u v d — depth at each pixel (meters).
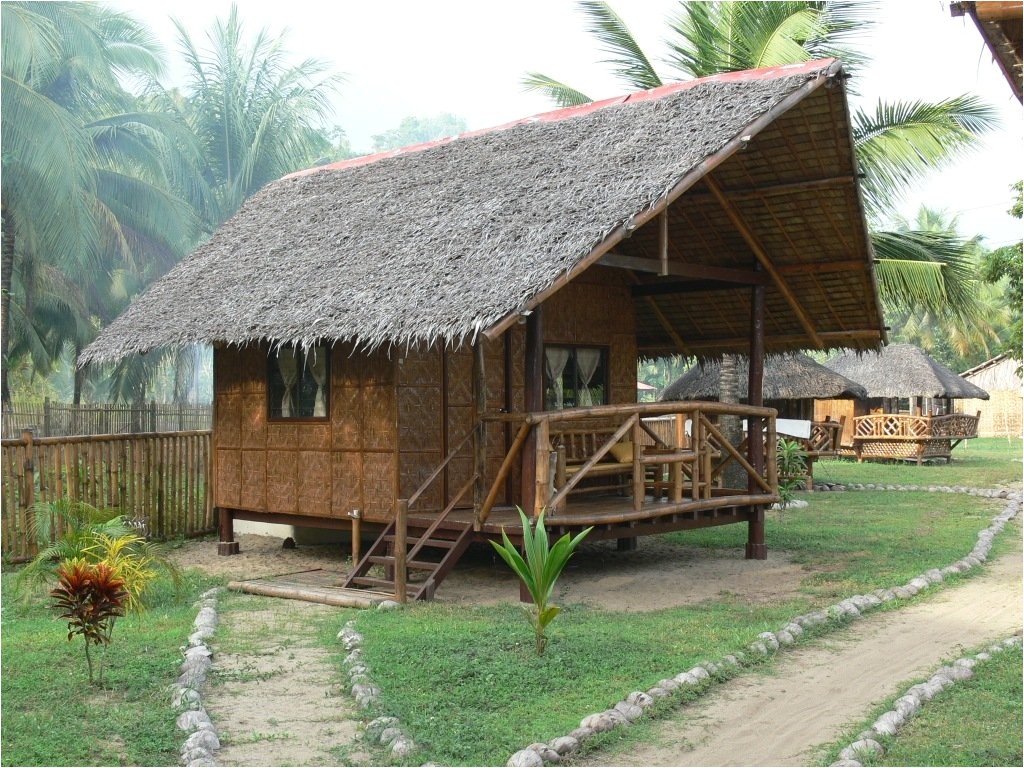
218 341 12.20
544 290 9.01
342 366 11.87
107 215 32.03
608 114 12.25
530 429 9.95
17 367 34.31
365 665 7.25
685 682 6.75
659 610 9.43
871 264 12.67
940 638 8.20
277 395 12.70
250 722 6.23
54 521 12.52
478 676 7.05
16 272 31.00
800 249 12.83
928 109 17.48
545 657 7.49
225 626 8.86
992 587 10.31
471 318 8.98
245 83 43.62
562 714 6.28
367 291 10.45
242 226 14.88
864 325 13.88
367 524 11.87
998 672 7.13
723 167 11.90
